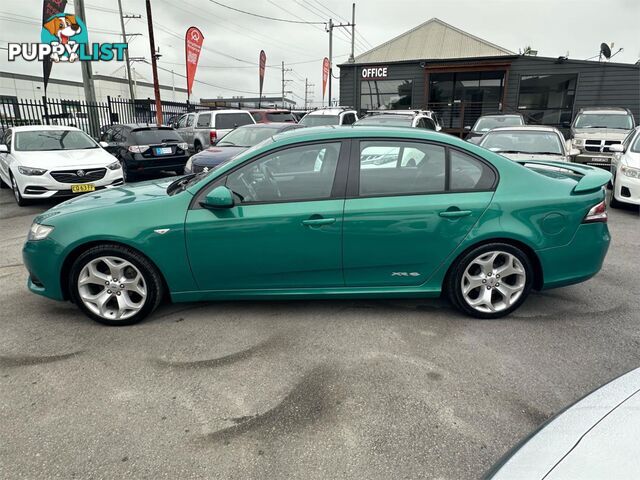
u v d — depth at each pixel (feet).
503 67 63.87
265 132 32.35
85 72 52.95
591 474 4.20
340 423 8.02
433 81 72.08
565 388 8.97
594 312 12.36
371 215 11.00
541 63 62.44
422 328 11.44
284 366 9.79
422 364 9.83
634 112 60.59
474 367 9.71
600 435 4.68
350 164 11.21
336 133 11.41
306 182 11.23
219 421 8.09
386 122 38.75
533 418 8.10
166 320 11.96
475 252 11.37
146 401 8.64
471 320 11.87
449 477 6.84
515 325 11.60
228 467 7.04
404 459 7.19
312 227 11.02
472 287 11.69
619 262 16.57
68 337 11.10
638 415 4.86
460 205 11.09
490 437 7.64
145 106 69.05
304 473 6.93
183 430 7.86
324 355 10.21
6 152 29.40
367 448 7.42
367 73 71.56
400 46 75.46
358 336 11.05
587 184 11.48
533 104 65.26
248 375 9.47
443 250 11.30
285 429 7.88
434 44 74.38
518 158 25.02
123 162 37.32
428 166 11.27
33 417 8.20
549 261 11.43
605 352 10.31
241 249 11.15
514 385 9.07
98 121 53.57
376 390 8.93
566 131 61.21
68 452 7.36
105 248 11.19
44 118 48.65
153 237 11.04
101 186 27.63
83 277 11.45
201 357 10.18
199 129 49.01
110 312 11.71
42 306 12.94
